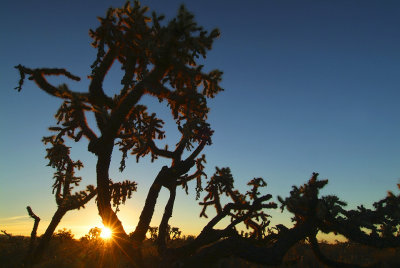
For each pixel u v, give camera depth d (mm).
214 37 10883
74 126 12688
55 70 11188
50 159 14945
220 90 11625
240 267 11914
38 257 14336
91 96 11391
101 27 11406
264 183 13352
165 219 12422
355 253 14305
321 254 10945
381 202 11219
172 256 11281
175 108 11633
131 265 11680
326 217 10469
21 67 10758
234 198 13422
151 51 10609
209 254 10188
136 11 11477
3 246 18016
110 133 11023
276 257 9906
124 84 11469
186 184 13445
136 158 13109
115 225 11562
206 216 13594
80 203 14211
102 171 11594
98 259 12570
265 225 13266
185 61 11125
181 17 10625
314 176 10844
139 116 13266
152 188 12547
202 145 12969
